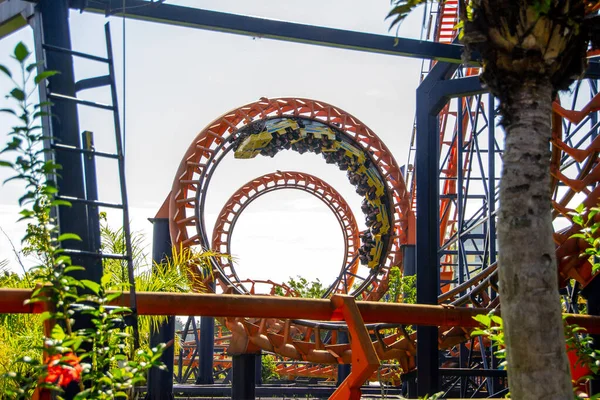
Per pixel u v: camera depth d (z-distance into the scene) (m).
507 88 6.45
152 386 26.30
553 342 5.91
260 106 36.28
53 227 6.96
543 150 6.27
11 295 9.58
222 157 34.62
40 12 10.55
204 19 12.77
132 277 9.23
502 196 6.26
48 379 6.23
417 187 16.73
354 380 11.48
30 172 6.64
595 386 12.85
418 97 17.02
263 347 25.94
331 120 38.88
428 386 15.77
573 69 6.75
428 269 16.34
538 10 6.13
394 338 24.84
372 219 39.56
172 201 33.88
